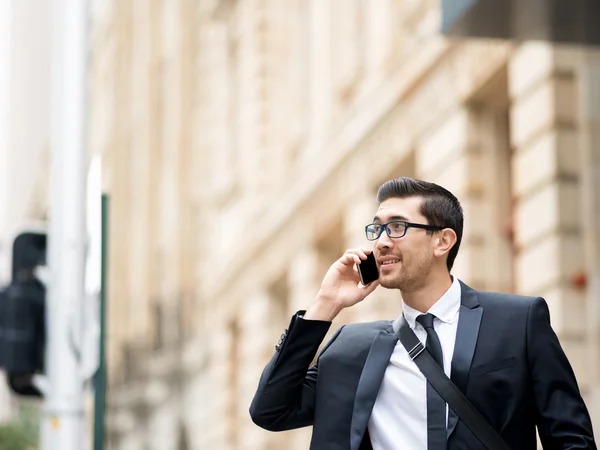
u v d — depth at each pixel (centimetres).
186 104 2827
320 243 1675
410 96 1269
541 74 927
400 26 1323
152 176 3152
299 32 1894
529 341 323
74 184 738
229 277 2219
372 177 1400
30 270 729
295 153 1822
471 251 1088
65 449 692
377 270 344
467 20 824
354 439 328
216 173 2406
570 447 312
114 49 3809
